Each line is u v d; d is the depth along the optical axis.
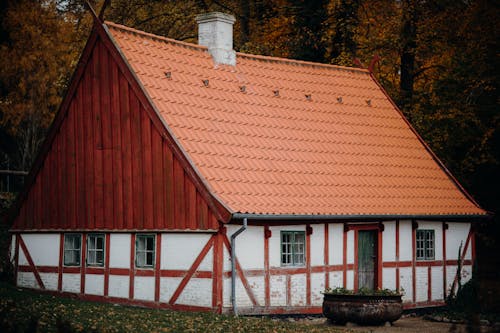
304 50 38.75
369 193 26.23
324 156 26.33
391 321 22.95
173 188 22.45
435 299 28.28
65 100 25.52
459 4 36.25
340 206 24.52
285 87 27.88
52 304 20.53
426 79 38.12
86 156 24.94
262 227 22.66
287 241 23.44
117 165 24.03
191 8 39.00
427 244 28.27
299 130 26.55
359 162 27.31
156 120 22.92
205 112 24.22
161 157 22.81
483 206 37.47
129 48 24.39
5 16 35.31
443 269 28.69
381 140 29.16
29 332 13.72
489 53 35.75
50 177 25.95
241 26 40.00
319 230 24.30
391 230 26.77
